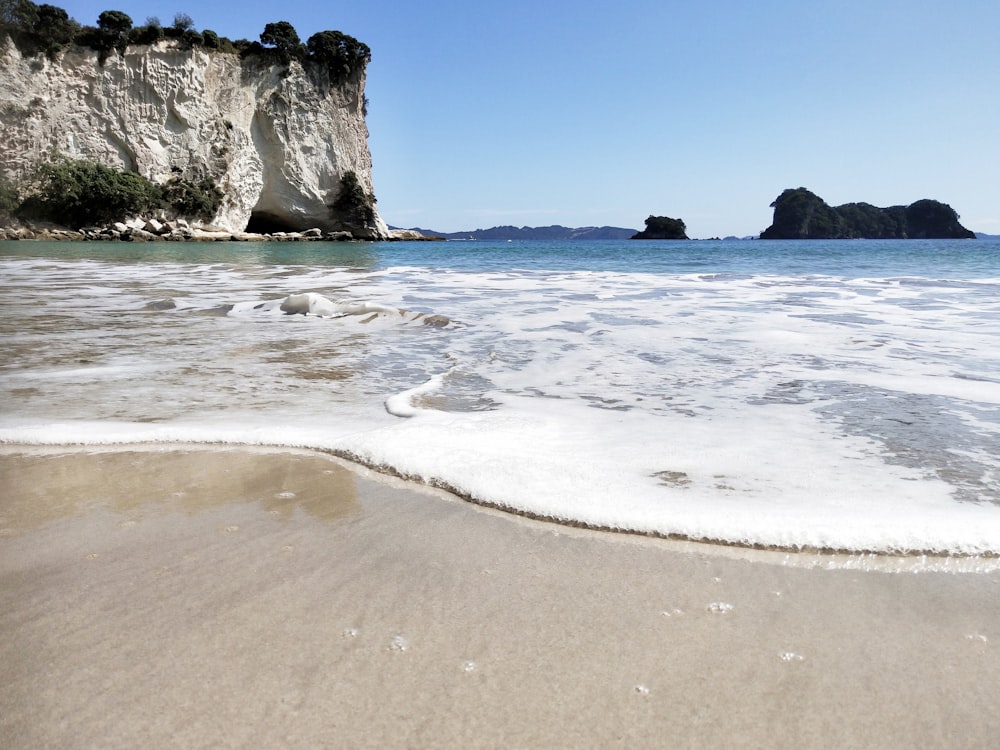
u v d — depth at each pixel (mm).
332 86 61906
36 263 17156
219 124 54906
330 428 3080
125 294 9125
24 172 46844
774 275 13609
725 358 4762
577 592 1744
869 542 1971
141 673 1400
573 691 1354
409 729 1240
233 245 42594
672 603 1694
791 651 1495
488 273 14125
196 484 2482
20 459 2729
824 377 4156
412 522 2164
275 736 1221
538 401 3605
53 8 47594
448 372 4309
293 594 1726
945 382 3992
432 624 1590
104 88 49969
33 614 1623
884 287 10336
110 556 1929
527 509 2225
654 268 17078
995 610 1665
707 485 2385
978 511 2150
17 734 1224
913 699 1338
